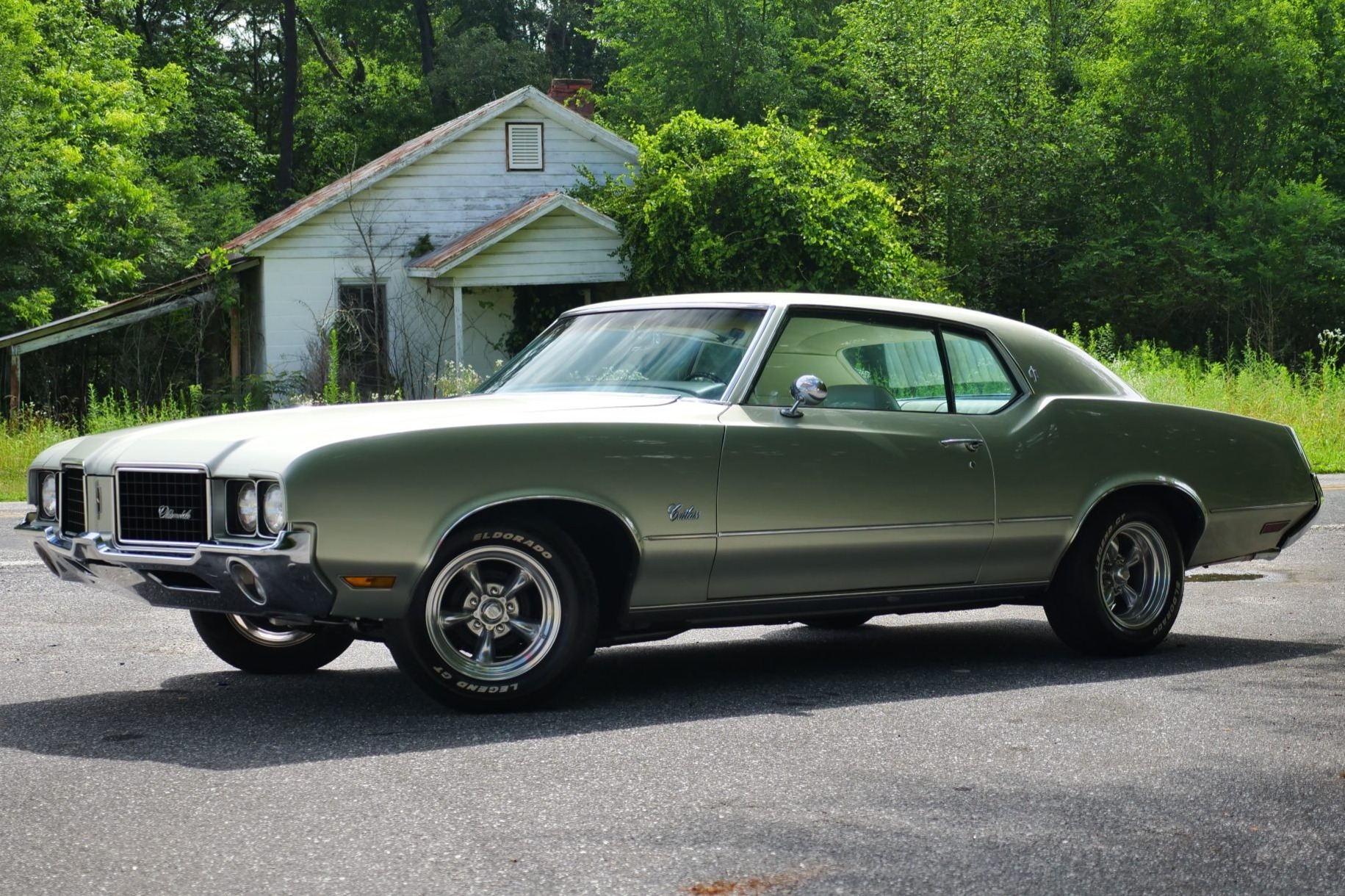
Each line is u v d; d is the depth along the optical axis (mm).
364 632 5180
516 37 61969
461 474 4953
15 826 3797
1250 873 3484
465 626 5207
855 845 3678
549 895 3291
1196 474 6758
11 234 28125
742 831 3783
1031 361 6469
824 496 5680
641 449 5289
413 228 27219
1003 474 6164
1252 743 4836
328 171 55031
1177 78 40594
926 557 5992
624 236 26047
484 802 4051
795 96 44219
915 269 27375
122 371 28672
